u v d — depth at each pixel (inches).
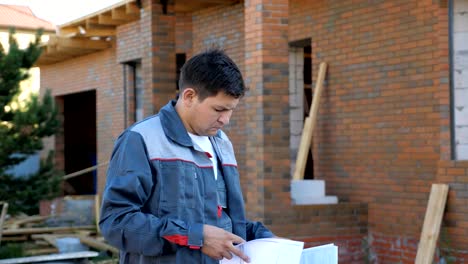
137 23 501.7
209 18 454.6
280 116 311.9
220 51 105.7
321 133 368.5
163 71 405.4
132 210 99.0
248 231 120.0
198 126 105.6
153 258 101.5
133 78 552.1
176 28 474.6
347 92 351.6
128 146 102.9
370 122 338.3
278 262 101.3
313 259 111.2
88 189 795.4
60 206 472.4
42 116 394.0
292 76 401.4
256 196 313.1
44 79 713.6
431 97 306.2
